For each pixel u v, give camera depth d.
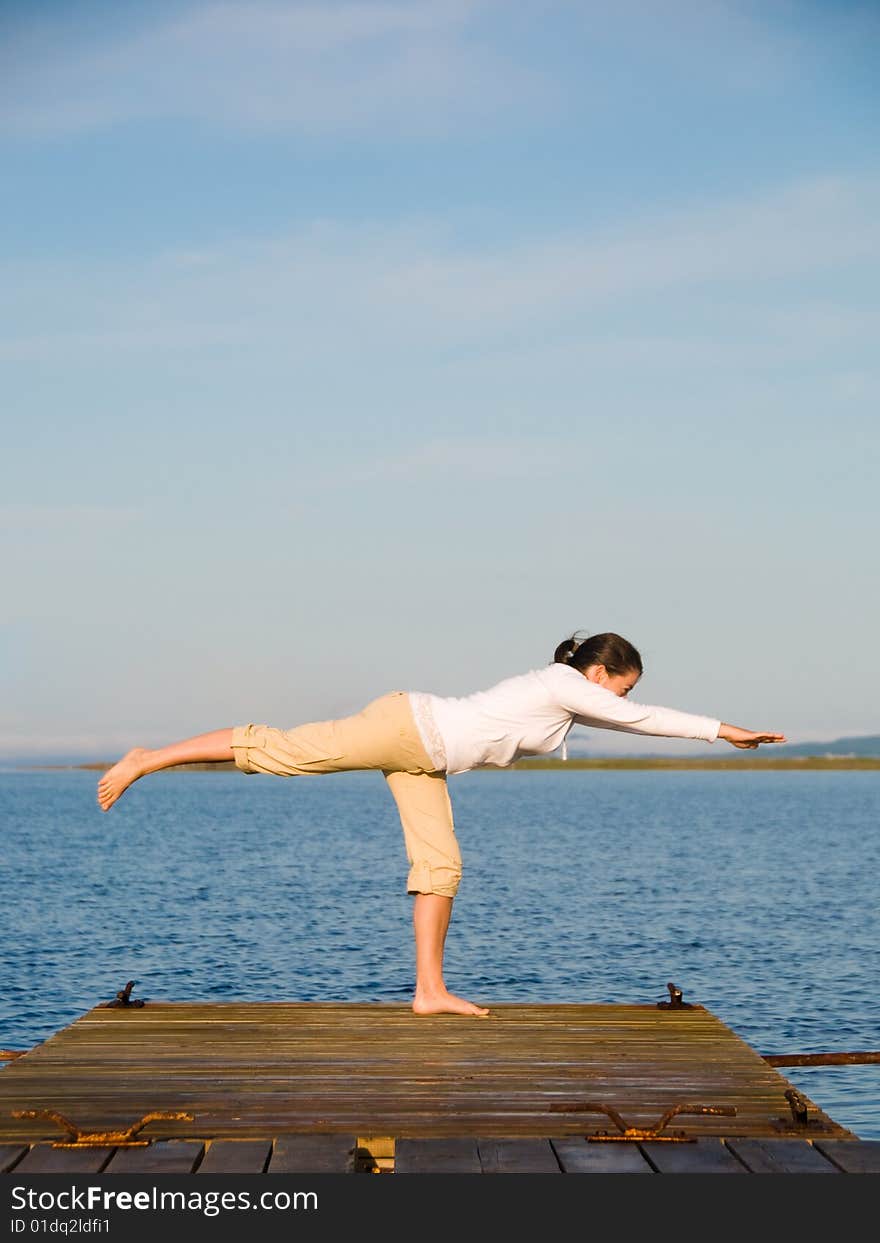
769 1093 4.82
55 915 22.36
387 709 5.91
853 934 20.14
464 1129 4.34
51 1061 5.30
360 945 18.52
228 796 115.12
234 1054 5.43
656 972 16.28
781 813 76.69
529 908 23.58
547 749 6.00
